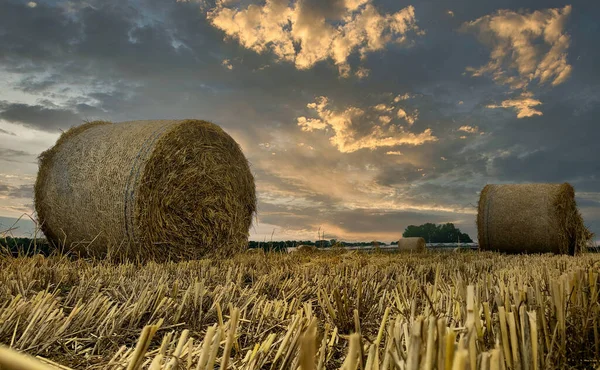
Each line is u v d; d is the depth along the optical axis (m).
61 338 2.12
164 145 6.29
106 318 2.35
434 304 2.16
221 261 6.20
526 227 10.52
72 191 6.43
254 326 2.32
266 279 3.99
